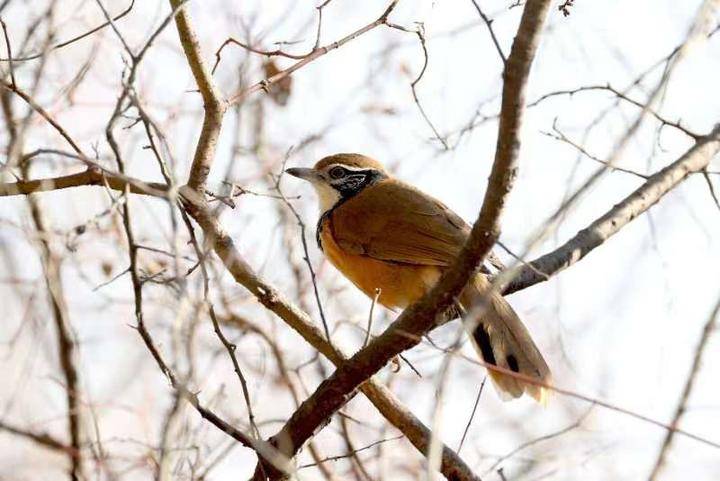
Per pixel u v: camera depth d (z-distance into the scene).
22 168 12.23
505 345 12.21
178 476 10.71
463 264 9.95
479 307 8.00
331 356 11.56
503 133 9.05
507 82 8.84
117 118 9.41
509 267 8.84
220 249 11.34
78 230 10.93
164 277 12.13
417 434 11.65
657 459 9.74
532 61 8.82
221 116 11.22
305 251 10.45
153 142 9.95
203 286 10.47
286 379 14.16
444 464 11.54
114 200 10.12
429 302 10.27
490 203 9.45
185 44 10.95
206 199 11.48
